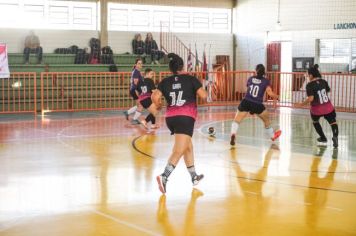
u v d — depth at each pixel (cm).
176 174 1052
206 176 1035
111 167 1113
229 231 687
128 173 1055
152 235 669
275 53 2886
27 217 747
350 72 2517
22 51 2492
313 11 2669
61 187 932
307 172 1084
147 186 945
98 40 2597
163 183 882
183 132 886
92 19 2677
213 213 773
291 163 1182
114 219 739
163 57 2720
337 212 782
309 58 2700
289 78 2719
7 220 733
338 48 2580
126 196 872
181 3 2892
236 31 3067
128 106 2577
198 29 2978
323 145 1453
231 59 3077
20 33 2488
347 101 2531
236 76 2945
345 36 2536
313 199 859
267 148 1390
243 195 884
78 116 2195
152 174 1047
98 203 827
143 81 1741
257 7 2956
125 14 2756
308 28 2698
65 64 2478
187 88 888
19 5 2489
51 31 2556
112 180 991
